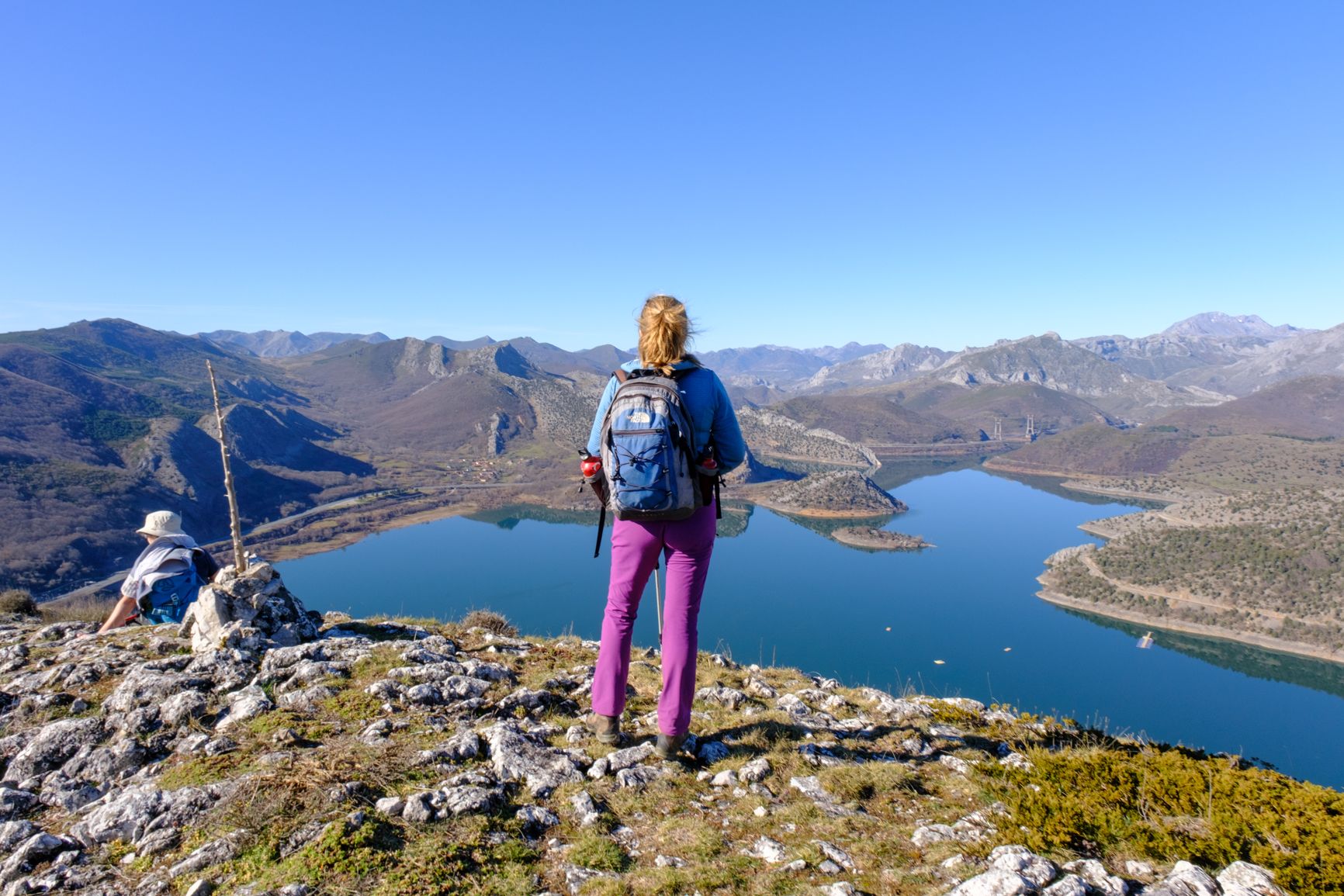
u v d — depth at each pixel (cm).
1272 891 277
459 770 389
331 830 316
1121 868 315
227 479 588
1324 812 326
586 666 591
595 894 296
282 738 405
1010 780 411
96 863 311
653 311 403
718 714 522
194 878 296
